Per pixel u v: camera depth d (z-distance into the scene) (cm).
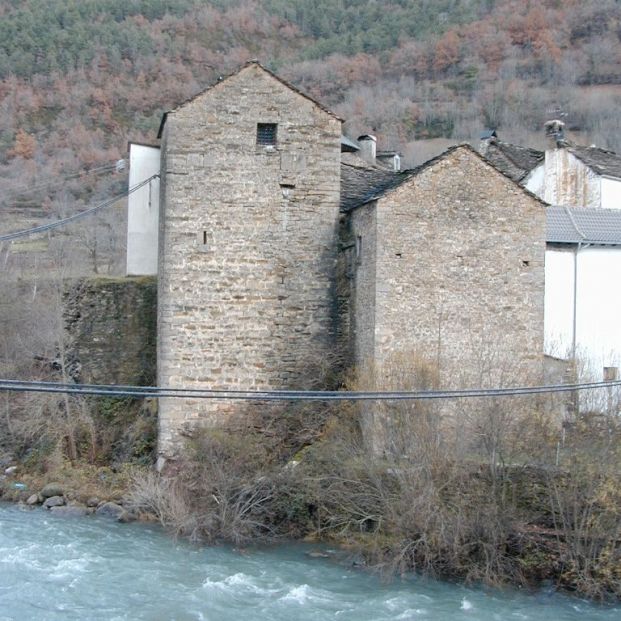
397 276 2456
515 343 2523
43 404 3098
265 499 2341
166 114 2645
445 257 2495
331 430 2441
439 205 2500
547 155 4009
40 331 3425
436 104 8962
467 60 9944
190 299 2600
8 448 3069
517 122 8206
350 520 2252
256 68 2662
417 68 10006
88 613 1769
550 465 2152
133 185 3195
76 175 6219
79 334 3177
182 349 2591
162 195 2762
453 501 2125
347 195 2797
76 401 3081
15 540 2267
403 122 8525
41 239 5400
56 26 8712
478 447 2248
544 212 2569
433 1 11431
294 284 2667
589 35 10000
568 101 8481
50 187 6319
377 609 1833
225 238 2627
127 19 9456
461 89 9331
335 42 10531
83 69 8119
